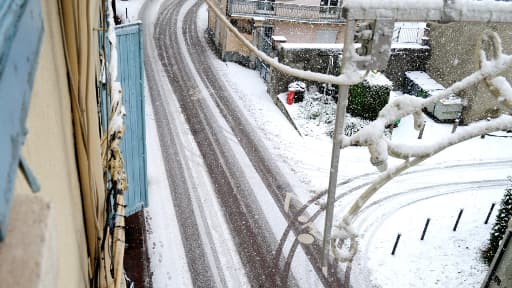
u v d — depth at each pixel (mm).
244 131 16297
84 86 2475
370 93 16562
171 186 12930
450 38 18328
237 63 22234
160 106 17312
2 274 704
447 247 11852
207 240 11195
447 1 1917
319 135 16328
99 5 3822
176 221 11648
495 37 2121
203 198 12625
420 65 19891
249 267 10625
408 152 2141
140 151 7992
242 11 20984
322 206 12906
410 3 1892
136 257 10359
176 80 19625
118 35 6738
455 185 14469
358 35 1922
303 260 10961
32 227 783
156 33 24344
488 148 16656
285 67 2002
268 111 17906
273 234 11672
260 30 21062
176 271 10219
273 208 12602
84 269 2510
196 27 25875
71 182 2201
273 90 18641
